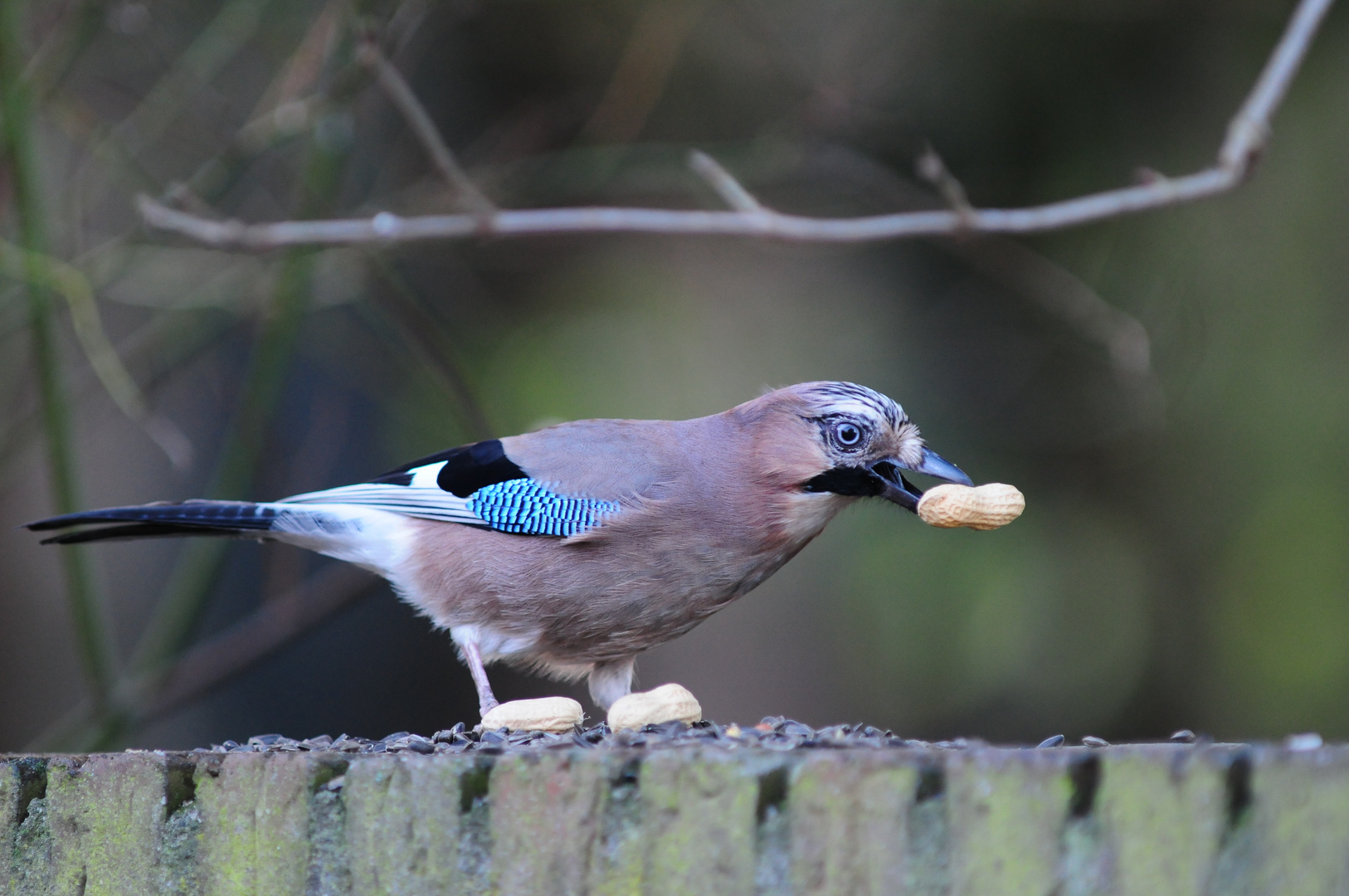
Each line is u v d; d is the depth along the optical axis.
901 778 3.77
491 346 11.62
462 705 13.49
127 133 9.99
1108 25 12.09
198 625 10.20
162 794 4.75
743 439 7.63
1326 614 11.94
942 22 11.80
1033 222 7.73
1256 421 12.34
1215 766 3.57
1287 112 12.28
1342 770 3.50
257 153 9.57
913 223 7.83
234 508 7.68
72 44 9.41
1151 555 12.52
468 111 12.86
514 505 7.46
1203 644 12.46
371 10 8.95
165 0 10.53
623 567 7.46
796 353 12.50
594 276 12.58
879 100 11.77
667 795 4.00
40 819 4.98
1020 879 3.67
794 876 3.85
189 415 12.31
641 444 7.66
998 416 12.67
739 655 12.61
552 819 4.13
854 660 12.33
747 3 11.02
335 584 10.02
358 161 11.91
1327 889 3.49
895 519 11.99
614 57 12.21
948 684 11.79
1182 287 11.59
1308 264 12.16
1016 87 12.19
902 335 12.88
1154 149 12.28
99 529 7.64
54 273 8.65
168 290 10.29
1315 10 7.84
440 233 7.94
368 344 11.77
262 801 4.57
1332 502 12.02
